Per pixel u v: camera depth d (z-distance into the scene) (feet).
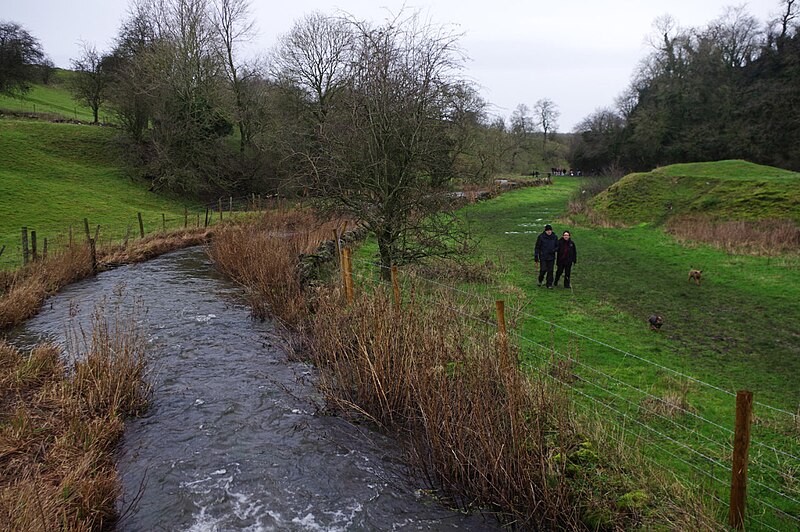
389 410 23.97
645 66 200.03
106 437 22.38
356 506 18.72
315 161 43.96
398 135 40.40
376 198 43.93
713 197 94.43
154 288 50.60
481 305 36.09
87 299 46.26
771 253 63.31
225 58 145.79
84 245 58.75
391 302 27.96
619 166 197.67
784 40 170.91
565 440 18.45
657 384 27.53
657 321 36.94
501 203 140.05
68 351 32.94
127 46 150.00
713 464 19.72
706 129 172.04
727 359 31.94
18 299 40.83
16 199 95.91
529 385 19.93
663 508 15.57
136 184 136.26
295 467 21.07
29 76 184.96
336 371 27.32
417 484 20.02
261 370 30.45
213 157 146.51
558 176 270.05
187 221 96.48
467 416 19.60
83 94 174.19
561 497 16.22
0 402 25.30
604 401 25.03
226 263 56.54
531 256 66.74
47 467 19.93
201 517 18.07
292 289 40.55
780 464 19.98
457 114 41.98
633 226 92.89
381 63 40.50
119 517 17.95
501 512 17.85
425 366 21.08
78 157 141.79
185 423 24.45
